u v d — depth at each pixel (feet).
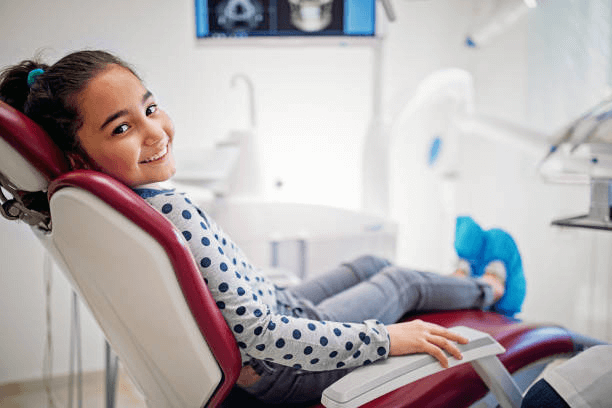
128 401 5.62
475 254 4.02
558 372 2.30
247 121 6.53
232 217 5.27
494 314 3.61
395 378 2.34
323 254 5.43
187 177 5.14
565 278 6.17
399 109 5.51
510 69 6.82
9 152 2.13
